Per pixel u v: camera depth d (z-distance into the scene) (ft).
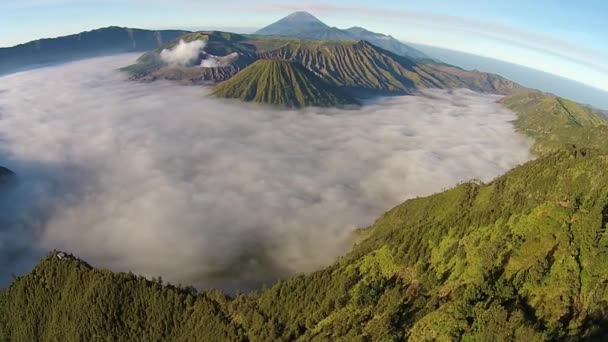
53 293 484.74
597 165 400.88
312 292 425.28
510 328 232.73
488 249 333.01
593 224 295.89
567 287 265.54
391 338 290.97
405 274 401.29
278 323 409.69
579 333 228.02
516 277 285.84
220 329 418.31
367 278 416.67
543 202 367.66
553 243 308.40
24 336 473.67
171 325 441.68
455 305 277.85
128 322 447.42
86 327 446.60
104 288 460.96
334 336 345.31
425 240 426.51
